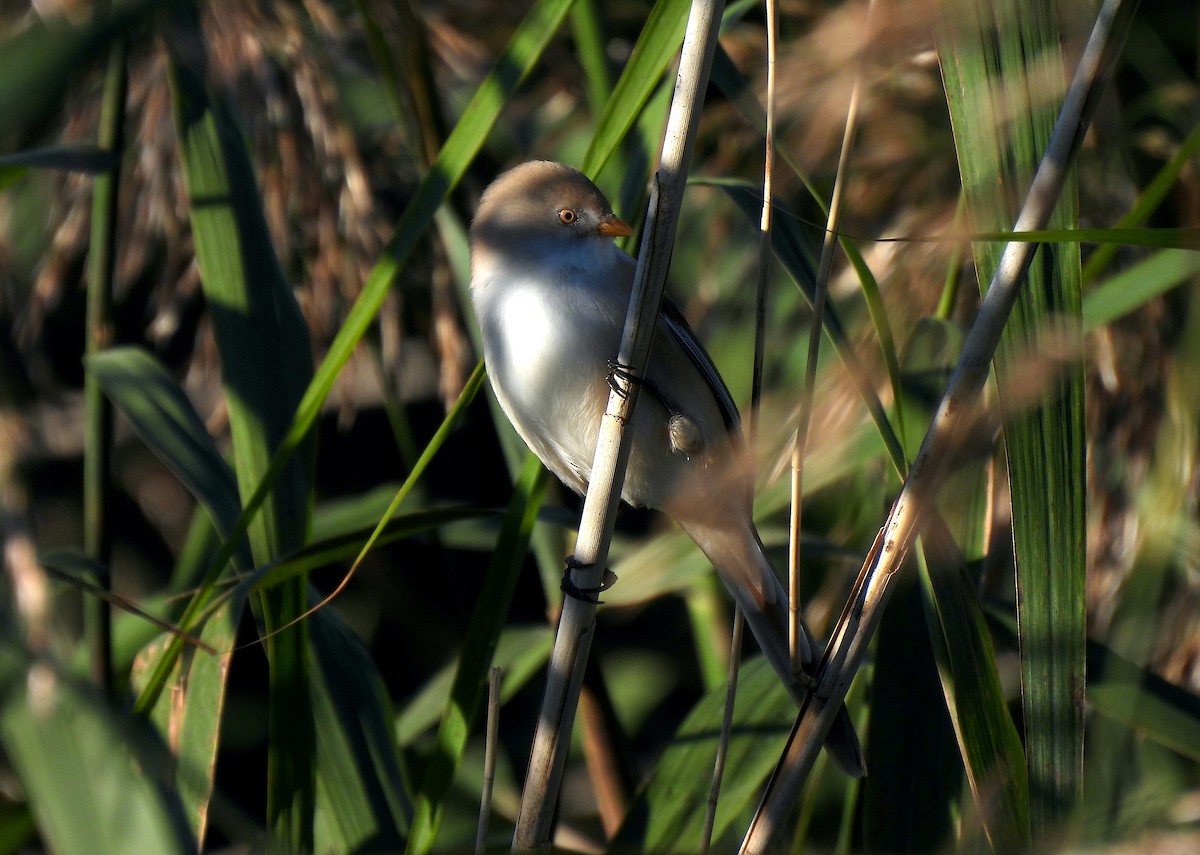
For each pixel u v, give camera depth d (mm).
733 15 6180
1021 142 4895
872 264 8320
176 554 12273
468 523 8953
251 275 6613
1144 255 8586
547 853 5246
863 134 8969
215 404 9445
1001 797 5027
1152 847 3568
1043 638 4898
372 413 12453
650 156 6719
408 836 6383
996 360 4945
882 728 6055
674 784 6402
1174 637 6242
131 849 4094
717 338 9742
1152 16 9836
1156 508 4980
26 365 10812
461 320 8867
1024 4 4852
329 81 8039
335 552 5863
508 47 5359
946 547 5273
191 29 5738
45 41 3074
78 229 8203
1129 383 7246
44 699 4117
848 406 5898
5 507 4484
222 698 5773
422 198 5363
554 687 5348
